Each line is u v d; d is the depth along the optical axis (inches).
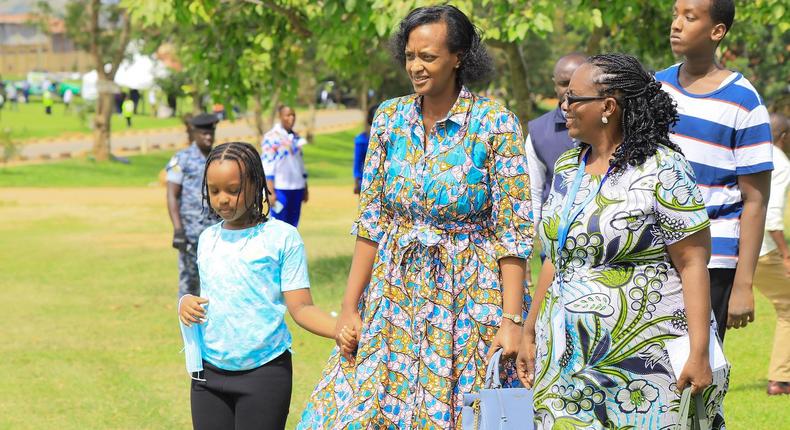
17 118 2269.9
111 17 1464.1
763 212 191.9
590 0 476.4
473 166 172.9
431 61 169.2
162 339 391.2
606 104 153.7
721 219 193.0
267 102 577.9
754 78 1280.8
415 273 175.6
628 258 154.2
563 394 159.5
